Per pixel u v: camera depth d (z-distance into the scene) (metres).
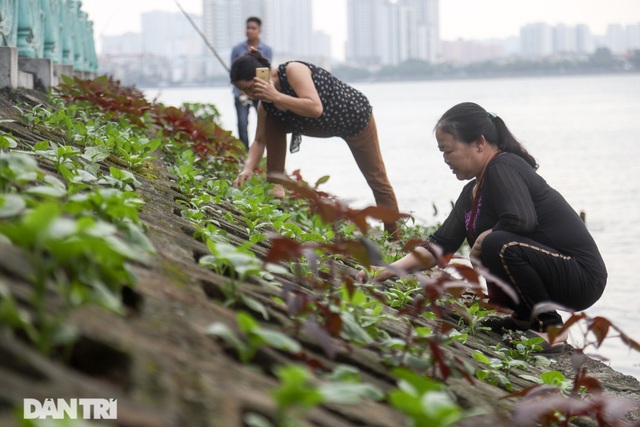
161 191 5.34
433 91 191.62
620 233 15.94
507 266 5.32
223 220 5.22
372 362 2.96
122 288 2.40
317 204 2.92
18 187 3.11
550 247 5.45
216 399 1.98
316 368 2.66
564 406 2.80
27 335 1.95
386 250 7.05
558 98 119.62
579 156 34.44
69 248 2.01
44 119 6.75
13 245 2.31
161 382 1.96
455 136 5.52
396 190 23.05
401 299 4.75
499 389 3.68
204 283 2.93
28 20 10.44
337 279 4.33
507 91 173.38
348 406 2.37
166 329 2.32
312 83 7.58
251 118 47.06
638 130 50.72
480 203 5.58
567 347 5.68
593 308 9.72
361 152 8.17
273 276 3.61
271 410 2.04
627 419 4.32
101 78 9.12
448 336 4.15
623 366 7.21
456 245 5.86
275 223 5.49
